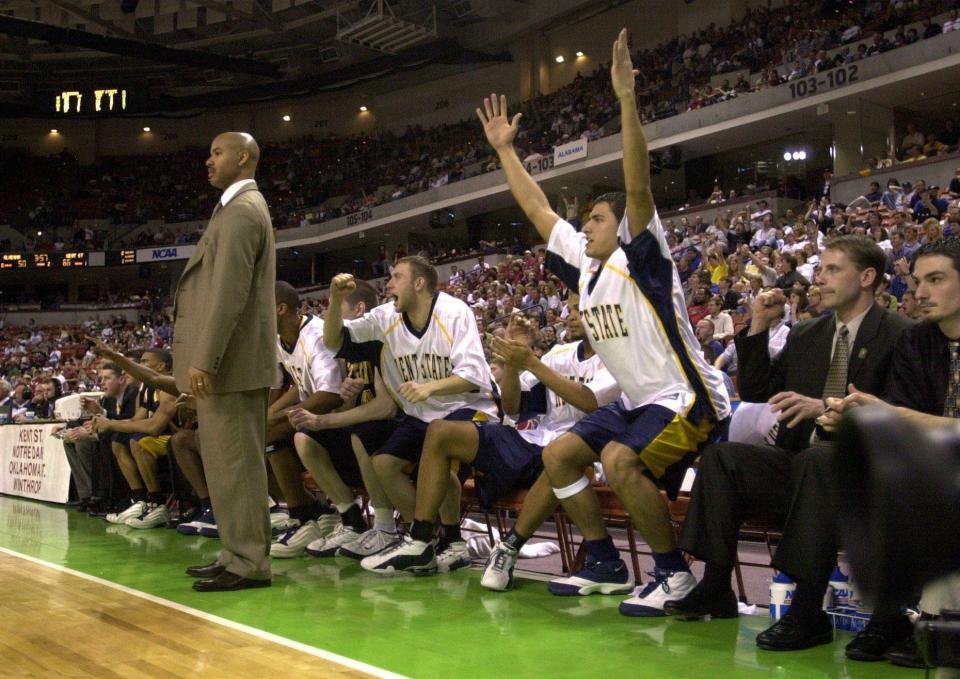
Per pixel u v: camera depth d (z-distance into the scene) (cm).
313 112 3319
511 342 343
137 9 2675
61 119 3406
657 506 301
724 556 277
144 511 602
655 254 302
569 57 2703
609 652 244
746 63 2047
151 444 597
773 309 293
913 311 581
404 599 328
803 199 1945
